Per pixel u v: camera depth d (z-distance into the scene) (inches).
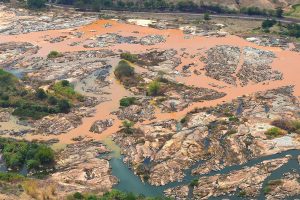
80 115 6161.4
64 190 4448.8
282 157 5049.2
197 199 4392.2
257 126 5639.8
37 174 4854.8
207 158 5093.5
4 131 5807.1
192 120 5856.3
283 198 4347.9
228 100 6481.3
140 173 4854.8
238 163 4975.4
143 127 5733.3
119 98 6658.5
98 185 4655.5
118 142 5477.4
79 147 5393.7
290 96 6535.4
